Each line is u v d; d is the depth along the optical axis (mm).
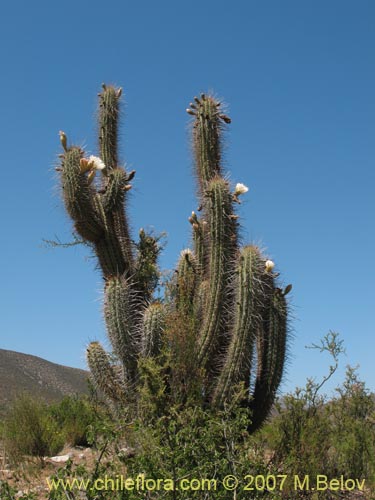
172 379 6797
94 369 7586
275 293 7258
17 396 10961
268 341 7176
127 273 8250
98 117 9148
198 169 8180
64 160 7945
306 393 7262
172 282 7867
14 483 7203
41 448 9891
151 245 8469
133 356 7496
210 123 8156
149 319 7332
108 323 7672
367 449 7352
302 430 6797
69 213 7984
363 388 8148
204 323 7227
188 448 4758
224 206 7398
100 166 7898
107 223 8227
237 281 7020
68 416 11648
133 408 7055
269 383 7109
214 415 6266
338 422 7672
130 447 5426
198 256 7871
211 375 7137
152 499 4656
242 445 5512
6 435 9969
